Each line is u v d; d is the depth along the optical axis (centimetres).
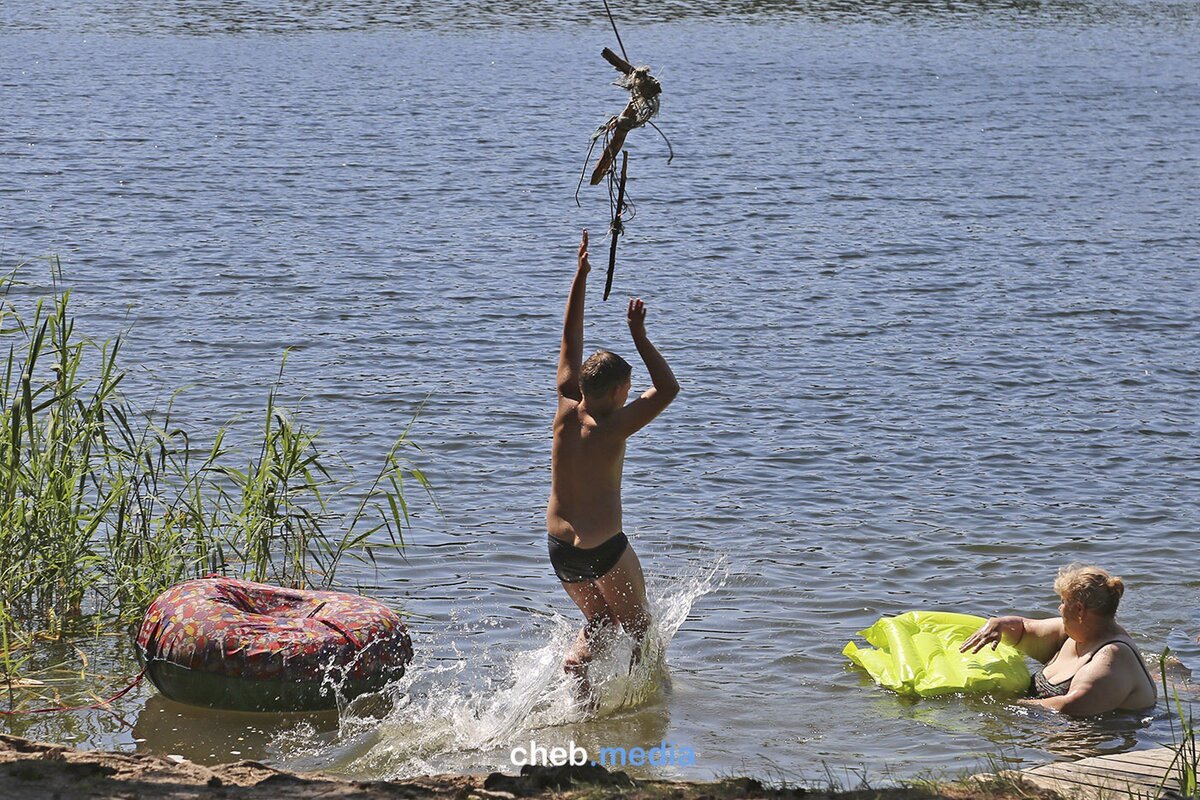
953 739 1812
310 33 13662
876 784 1589
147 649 1870
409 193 6512
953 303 4675
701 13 15925
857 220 6100
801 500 2836
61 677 1947
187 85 9969
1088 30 14962
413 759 1734
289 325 4169
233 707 1839
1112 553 2550
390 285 4744
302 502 2706
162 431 2333
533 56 12350
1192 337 4272
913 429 3344
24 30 12988
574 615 2234
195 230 5519
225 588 1948
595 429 1906
